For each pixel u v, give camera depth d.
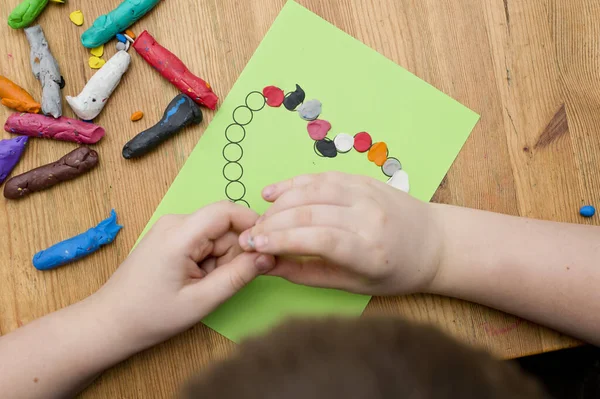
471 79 0.60
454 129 0.60
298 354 0.26
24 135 0.56
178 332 0.53
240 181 0.58
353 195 0.52
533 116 0.60
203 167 0.58
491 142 0.60
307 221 0.49
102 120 0.58
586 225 0.57
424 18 0.60
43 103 0.56
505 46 0.60
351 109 0.60
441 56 0.60
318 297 0.57
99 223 0.56
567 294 0.54
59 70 0.58
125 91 0.58
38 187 0.56
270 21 0.60
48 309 0.56
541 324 0.56
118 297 0.52
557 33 0.61
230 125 0.59
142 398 0.55
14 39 0.58
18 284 0.56
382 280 0.53
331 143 0.59
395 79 0.60
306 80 0.60
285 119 0.59
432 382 0.25
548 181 0.59
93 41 0.57
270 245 0.48
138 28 0.59
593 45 0.60
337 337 0.27
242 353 0.28
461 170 0.59
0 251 0.56
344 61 0.60
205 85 0.57
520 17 0.61
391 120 0.60
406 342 0.27
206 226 0.51
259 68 0.59
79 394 0.55
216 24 0.59
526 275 0.55
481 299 0.56
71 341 0.52
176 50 0.59
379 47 0.60
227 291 0.52
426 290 0.56
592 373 0.77
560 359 0.77
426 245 0.54
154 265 0.51
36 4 0.56
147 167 0.58
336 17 0.60
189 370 0.55
